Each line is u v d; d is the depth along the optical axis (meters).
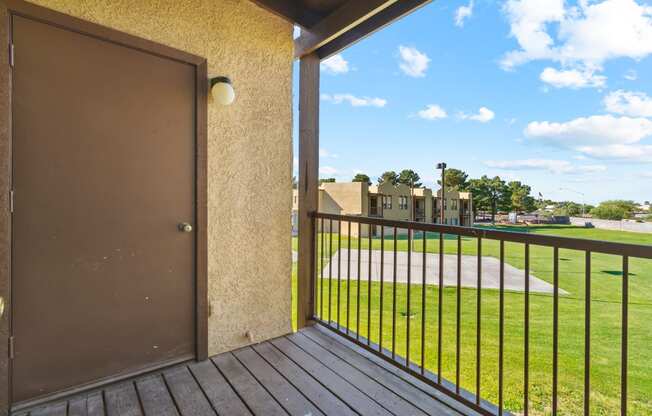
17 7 1.56
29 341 1.63
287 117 2.63
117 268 1.88
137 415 1.63
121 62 1.87
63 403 1.70
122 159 1.88
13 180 1.57
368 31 2.43
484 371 2.97
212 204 2.24
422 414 1.64
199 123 2.16
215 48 2.23
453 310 4.86
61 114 1.69
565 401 2.45
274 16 2.54
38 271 1.65
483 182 29.53
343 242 13.54
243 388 1.87
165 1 2.02
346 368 2.09
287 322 2.64
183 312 2.12
